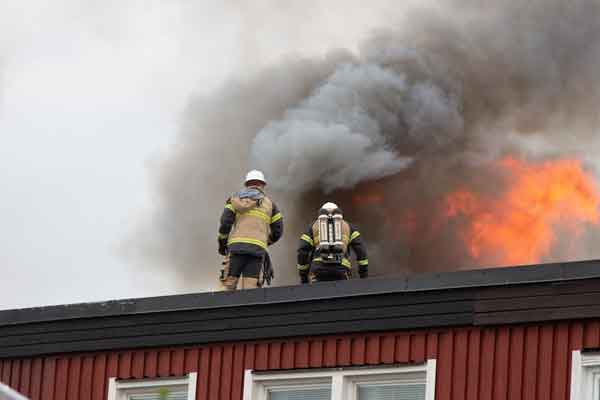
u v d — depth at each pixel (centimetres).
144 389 1622
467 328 1459
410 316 1485
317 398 1527
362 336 1509
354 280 1520
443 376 1454
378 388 1497
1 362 1697
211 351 1588
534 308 1425
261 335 1559
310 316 1539
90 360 1653
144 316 1633
